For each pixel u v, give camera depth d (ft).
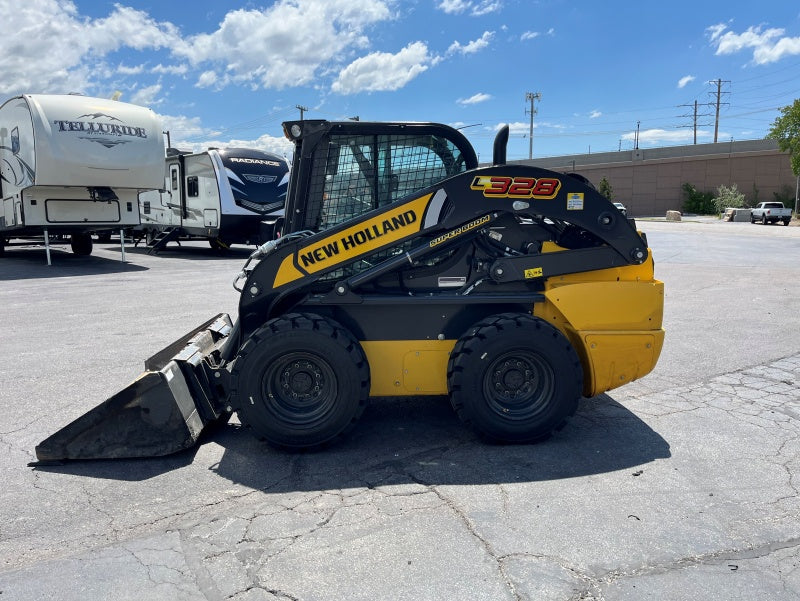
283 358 13.66
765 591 9.05
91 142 46.73
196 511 11.60
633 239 14.71
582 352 14.76
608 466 13.33
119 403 13.73
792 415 16.53
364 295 14.44
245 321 14.76
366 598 8.96
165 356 17.84
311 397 14.08
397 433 15.31
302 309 14.62
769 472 13.00
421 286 14.88
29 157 46.19
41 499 12.16
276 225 17.03
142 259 62.03
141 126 49.19
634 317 14.64
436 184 14.12
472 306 14.73
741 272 48.08
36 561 10.05
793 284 41.39
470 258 14.85
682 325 28.32
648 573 9.50
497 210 14.17
